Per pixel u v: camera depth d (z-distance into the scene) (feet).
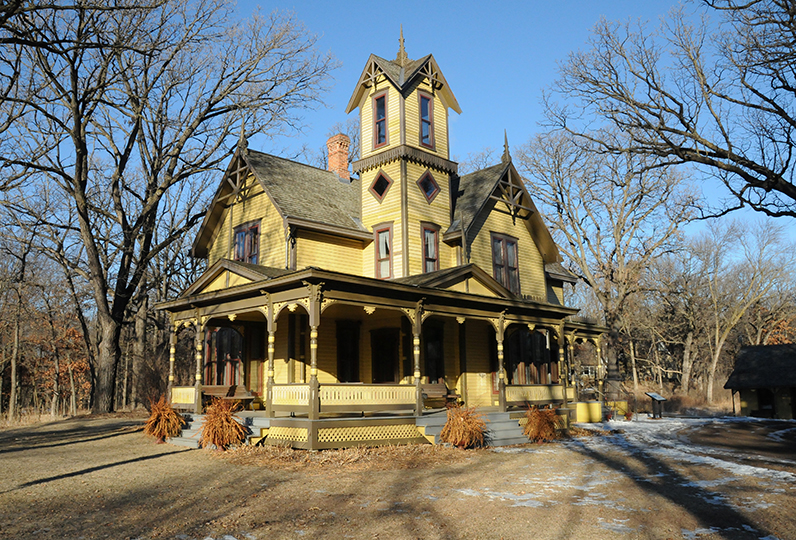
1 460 46.03
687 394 178.19
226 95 98.12
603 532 26.00
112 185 97.40
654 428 76.13
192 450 50.08
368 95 76.95
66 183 97.19
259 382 67.97
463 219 74.28
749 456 50.85
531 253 87.40
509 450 52.70
